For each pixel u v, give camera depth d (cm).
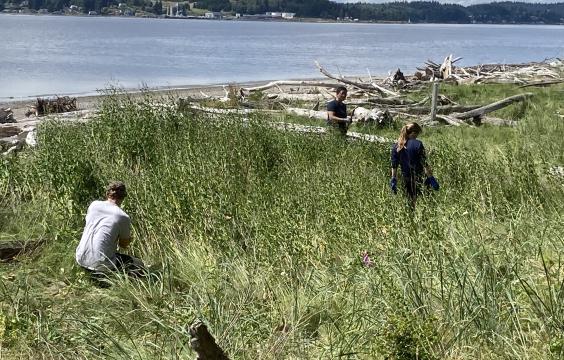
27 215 979
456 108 2217
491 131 1891
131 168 1174
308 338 620
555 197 997
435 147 1424
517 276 619
